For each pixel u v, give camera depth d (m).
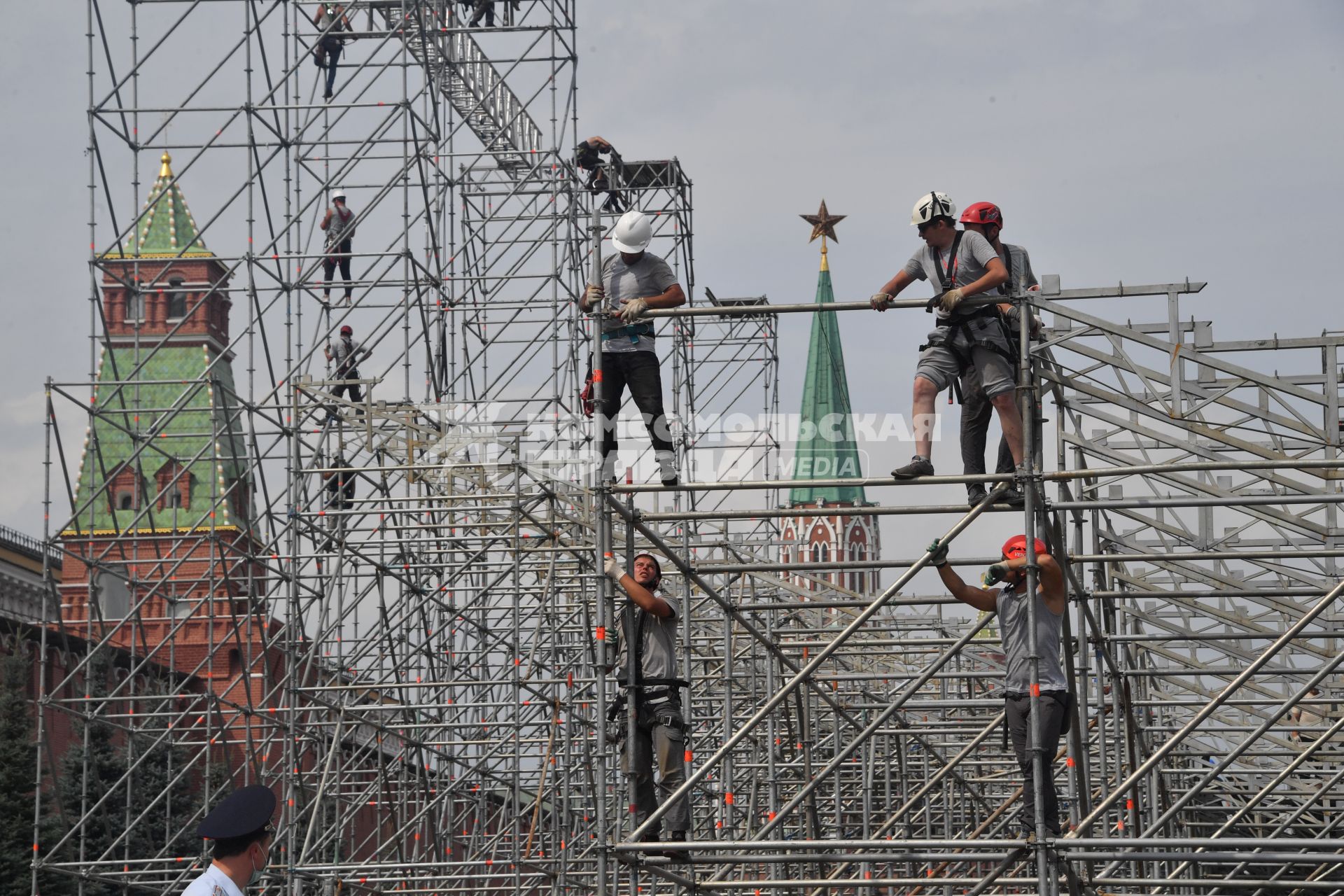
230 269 42.50
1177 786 42.22
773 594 44.22
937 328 18.91
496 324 51.16
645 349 19.70
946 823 44.19
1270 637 28.77
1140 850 23.27
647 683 19.83
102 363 56.88
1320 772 36.44
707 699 41.00
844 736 45.72
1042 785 17.69
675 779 19.66
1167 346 27.88
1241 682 18.50
